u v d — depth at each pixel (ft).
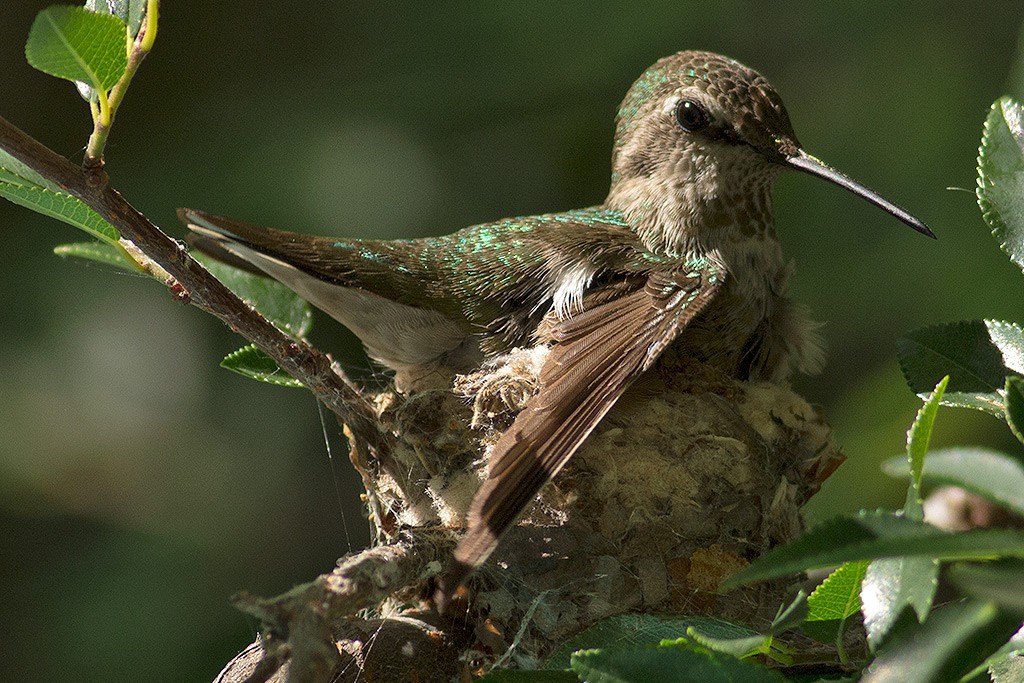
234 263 23.73
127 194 36.88
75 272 38.91
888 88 35.35
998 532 10.90
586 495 20.90
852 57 36.24
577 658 12.92
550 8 37.27
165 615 35.83
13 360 38.50
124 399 39.37
